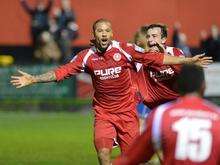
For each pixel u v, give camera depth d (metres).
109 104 28.06
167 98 30.45
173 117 16.14
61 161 38.88
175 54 30.47
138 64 28.02
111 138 27.78
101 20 27.72
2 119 61.41
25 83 26.84
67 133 51.88
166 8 87.06
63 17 74.69
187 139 15.95
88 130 53.91
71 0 84.69
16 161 38.78
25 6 75.31
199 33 87.62
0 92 66.81
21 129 54.28
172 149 16.05
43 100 67.19
